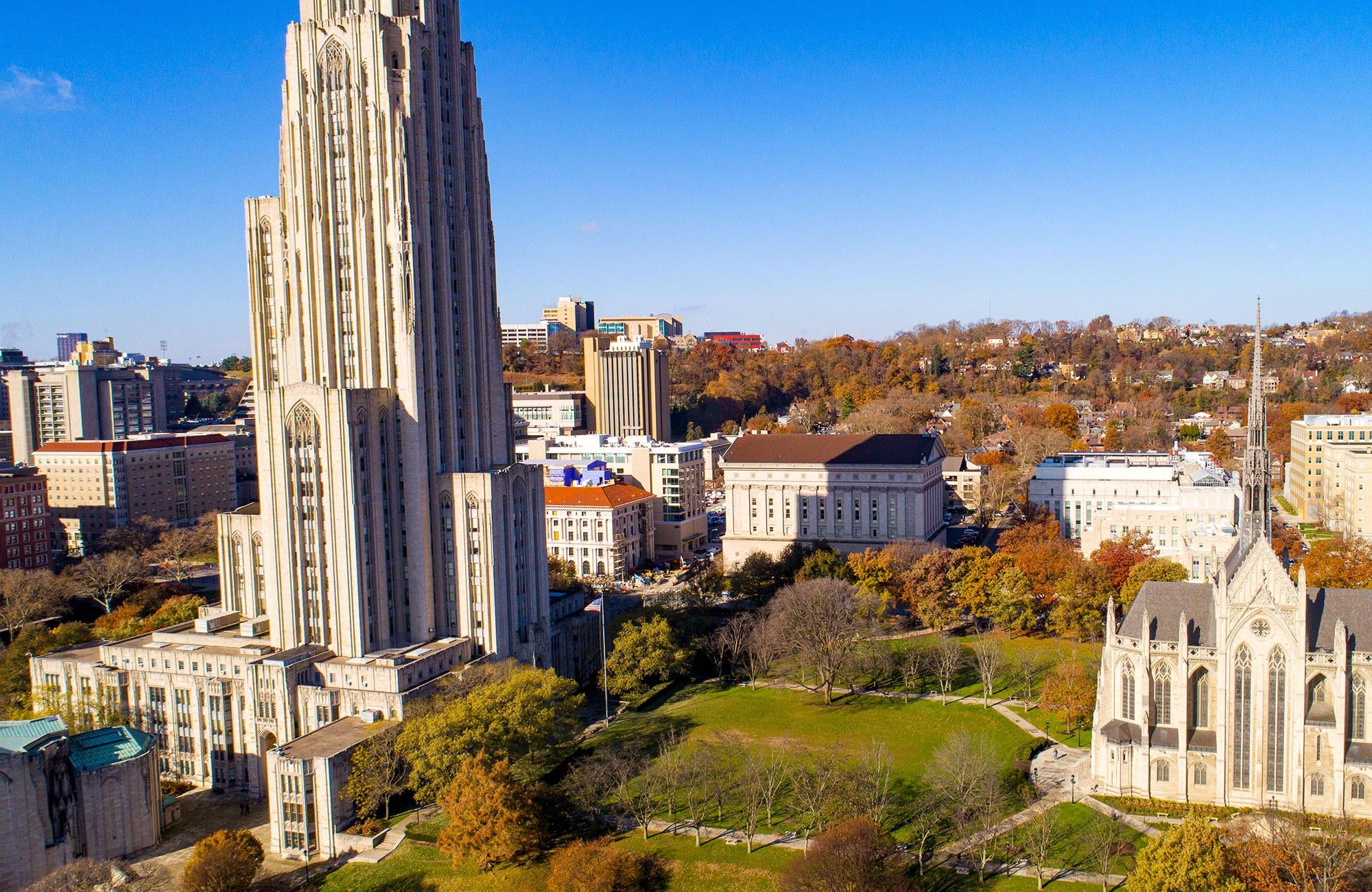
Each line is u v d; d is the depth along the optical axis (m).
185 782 168.62
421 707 152.88
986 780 132.50
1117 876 116.62
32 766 127.69
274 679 158.75
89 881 117.56
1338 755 127.31
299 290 183.25
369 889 124.50
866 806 129.75
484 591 179.75
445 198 185.38
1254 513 137.25
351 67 175.25
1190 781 134.50
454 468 186.50
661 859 123.69
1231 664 130.88
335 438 166.88
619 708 184.62
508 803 125.62
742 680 195.88
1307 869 104.81
